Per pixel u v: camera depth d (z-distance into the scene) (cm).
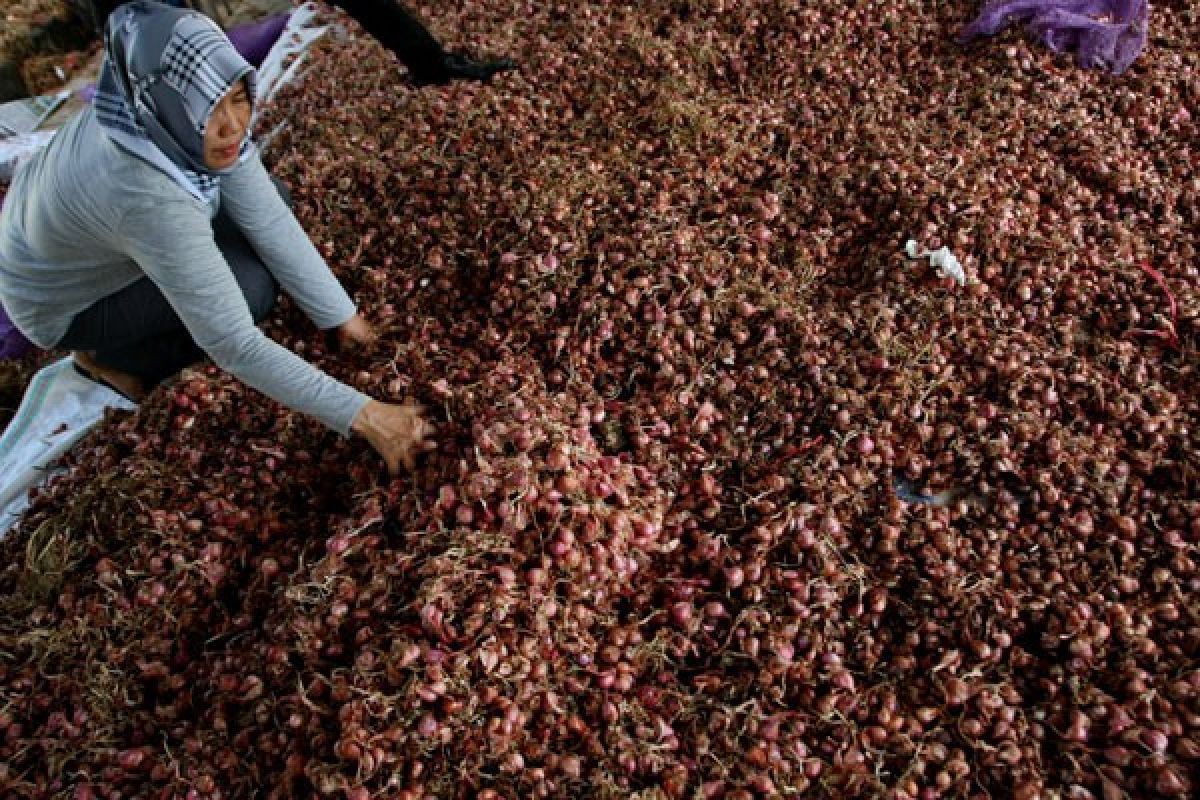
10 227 253
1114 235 322
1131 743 199
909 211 319
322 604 223
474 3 472
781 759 202
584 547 223
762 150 357
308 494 272
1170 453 262
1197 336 290
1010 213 314
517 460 228
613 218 321
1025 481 254
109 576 251
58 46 562
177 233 215
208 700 227
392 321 311
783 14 416
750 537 240
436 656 203
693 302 292
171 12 202
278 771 206
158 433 288
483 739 199
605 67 394
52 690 238
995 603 225
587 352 287
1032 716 211
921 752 204
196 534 260
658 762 201
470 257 321
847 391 271
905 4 428
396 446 246
